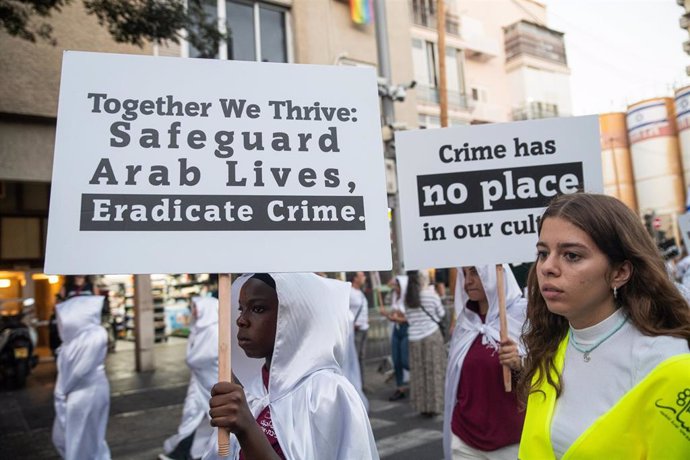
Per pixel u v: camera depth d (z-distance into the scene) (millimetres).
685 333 1355
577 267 1429
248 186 1904
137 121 1867
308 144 1991
